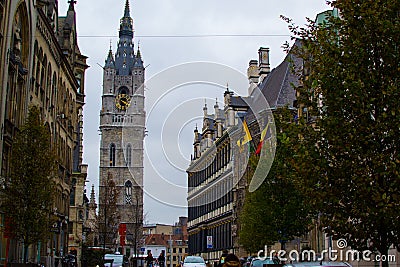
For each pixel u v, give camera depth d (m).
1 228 30.47
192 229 95.44
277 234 37.88
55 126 48.69
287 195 36.97
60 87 51.19
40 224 30.44
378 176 16.23
